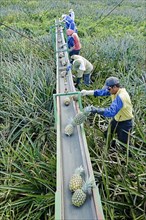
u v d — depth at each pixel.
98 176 3.42
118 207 3.18
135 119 4.42
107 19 16.45
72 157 2.76
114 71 7.11
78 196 2.17
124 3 24.84
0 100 5.39
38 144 4.22
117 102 3.62
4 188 3.35
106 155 3.63
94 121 4.60
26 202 3.34
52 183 3.36
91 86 6.14
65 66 5.62
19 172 3.81
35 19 16.78
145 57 8.16
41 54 8.09
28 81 5.68
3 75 6.05
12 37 10.15
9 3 21.55
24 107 4.94
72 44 7.06
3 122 5.01
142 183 3.38
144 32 13.34
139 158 3.63
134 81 6.15
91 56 7.86
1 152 3.97
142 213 3.12
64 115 3.56
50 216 3.11
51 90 5.44
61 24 8.87
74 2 24.55
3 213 3.26
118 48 8.64
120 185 3.23
